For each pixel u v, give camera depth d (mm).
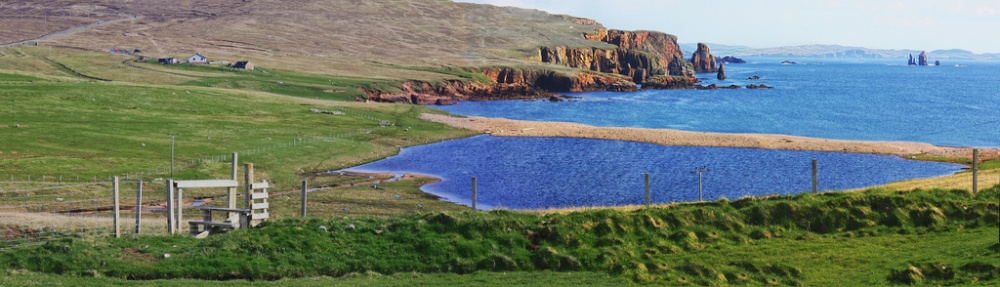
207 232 39250
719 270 33750
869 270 33500
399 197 79750
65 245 34625
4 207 63000
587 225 37688
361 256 35062
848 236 38031
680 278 33156
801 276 33219
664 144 124375
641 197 81875
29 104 136125
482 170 100375
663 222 38406
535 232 37219
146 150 99938
